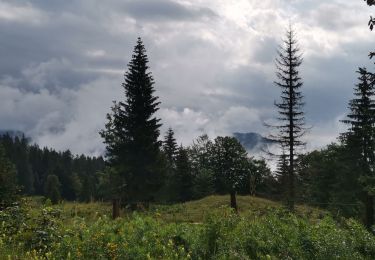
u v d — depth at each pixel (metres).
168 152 97.62
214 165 79.19
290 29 50.47
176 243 11.89
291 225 14.26
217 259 11.02
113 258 9.92
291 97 48.22
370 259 12.79
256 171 74.00
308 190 65.12
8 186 18.06
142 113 51.06
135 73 52.12
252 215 16.73
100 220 13.24
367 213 41.44
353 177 44.56
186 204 45.94
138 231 12.16
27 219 11.33
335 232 13.62
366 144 44.22
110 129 49.78
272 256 11.69
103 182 49.06
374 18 9.21
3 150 24.06
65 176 162.12
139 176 48.94
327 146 65.69
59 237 10.66
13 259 8.97
